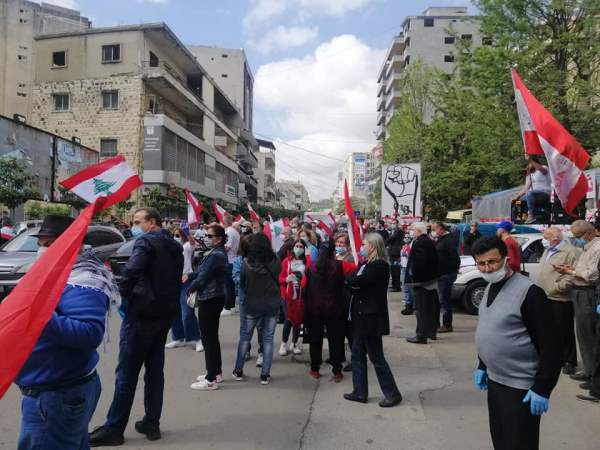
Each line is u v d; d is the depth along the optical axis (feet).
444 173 91.25
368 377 19.65
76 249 7.42
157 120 102.17
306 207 592.60
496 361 9.40
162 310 13.37
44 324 6.89
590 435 13.97
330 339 19.21
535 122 21.54
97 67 104.99
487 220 59.36
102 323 8.29
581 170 20.81
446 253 26.89
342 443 13.50
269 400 16.85
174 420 15.01
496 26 61.05
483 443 13.46
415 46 211.20
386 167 64.80
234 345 24.73
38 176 70.33
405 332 27.63
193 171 122.83
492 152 69.51
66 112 105.50
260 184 274.77
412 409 16.01
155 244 13.37
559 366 8.78
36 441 8.01
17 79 161.68
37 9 164.96
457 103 85.81
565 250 19.20
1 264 32.32
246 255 18.76
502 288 9.55
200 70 132.16
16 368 6.58
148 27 103.91
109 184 15.57
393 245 43.91
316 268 18.95
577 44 57.06
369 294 16.21
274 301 18.67
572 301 19.39
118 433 13.23
